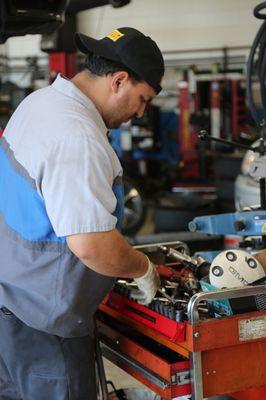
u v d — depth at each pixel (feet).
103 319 8.02
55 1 11.28
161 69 6.45
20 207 6.27
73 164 5.82
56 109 6.14
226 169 21.81
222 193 21.81
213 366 6.32
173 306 6.57
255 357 6.53
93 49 6.27
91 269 6.27
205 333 6.16
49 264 6.26
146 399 8.27
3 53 33.65
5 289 6.56
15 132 6.48
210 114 29.91
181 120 31.35
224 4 31.40
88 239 5.76
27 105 6.56
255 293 6.39
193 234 15.97
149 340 7.34
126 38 6.24
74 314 6.39
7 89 29.37
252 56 8.68
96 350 7.27
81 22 32.89
